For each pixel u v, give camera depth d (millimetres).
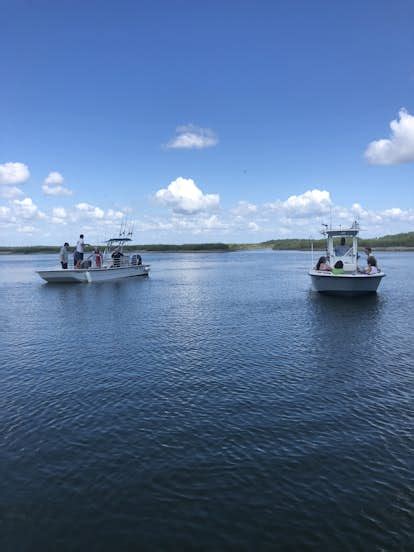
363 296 29219
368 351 15141
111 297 31141
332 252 30328
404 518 6266
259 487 7027
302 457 7918
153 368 13266
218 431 8961
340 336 17547
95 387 11594
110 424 9328
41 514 6426
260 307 25906
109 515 6402
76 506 6602
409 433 8812
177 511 6473
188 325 20203
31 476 7363
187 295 32344
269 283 42531
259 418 9562
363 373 12648
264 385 11664
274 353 14953
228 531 6062
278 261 97062
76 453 8117
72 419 9594
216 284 41281
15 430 9062
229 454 8039
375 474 7355
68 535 6012
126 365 13602
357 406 10195
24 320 21953
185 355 14750
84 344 16453
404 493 6832
